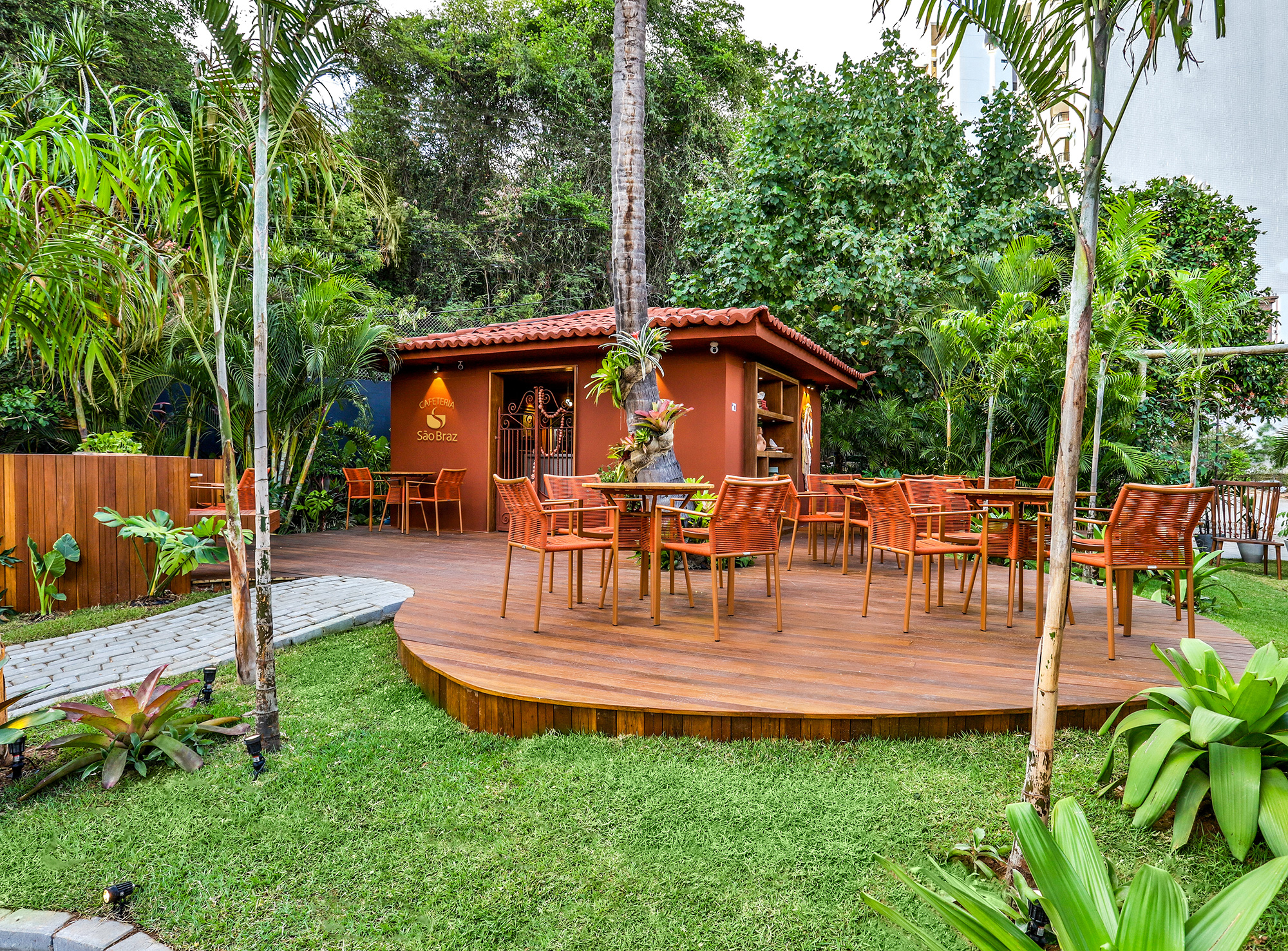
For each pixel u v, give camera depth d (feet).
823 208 40.11
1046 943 5.21
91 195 11.59
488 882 6.53
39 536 16.75
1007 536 15.48
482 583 18.97
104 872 6.84
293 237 43.83
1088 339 6.00
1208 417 36.14
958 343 29.17
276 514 31.81
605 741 9.14
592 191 67.67
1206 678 8.06
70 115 11.11
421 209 60.90
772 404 33.68
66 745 8.87
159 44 31.17
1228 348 25.05
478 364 33.12
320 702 11.14
